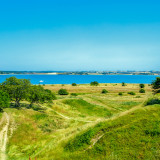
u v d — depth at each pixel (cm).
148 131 1661
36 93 4234
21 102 4747
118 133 1747
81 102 5450
